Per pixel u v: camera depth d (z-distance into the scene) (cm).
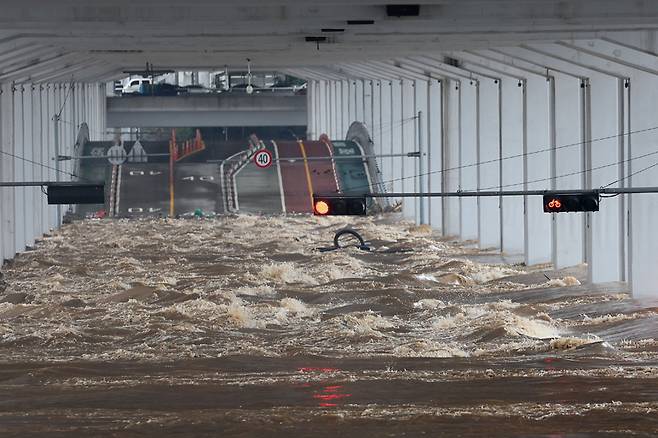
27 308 15450
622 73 16700
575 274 19012
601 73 18050
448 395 9125
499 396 9044
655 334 13012
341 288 17600
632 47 15462
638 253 16125
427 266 19975
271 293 17025
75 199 15012
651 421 7969
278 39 16388
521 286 17825
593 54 15975
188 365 11144
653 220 16100
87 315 14950
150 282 17850
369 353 12000
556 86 19662
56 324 14175
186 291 16738
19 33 16000
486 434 7625
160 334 13350
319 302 16425
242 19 13875
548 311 15325
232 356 11756
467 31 15150
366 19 13712
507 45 17462
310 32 15275
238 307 14925
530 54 18450
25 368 11019
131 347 12562
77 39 16738
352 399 9006
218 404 8850
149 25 14225
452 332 13525
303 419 8131
